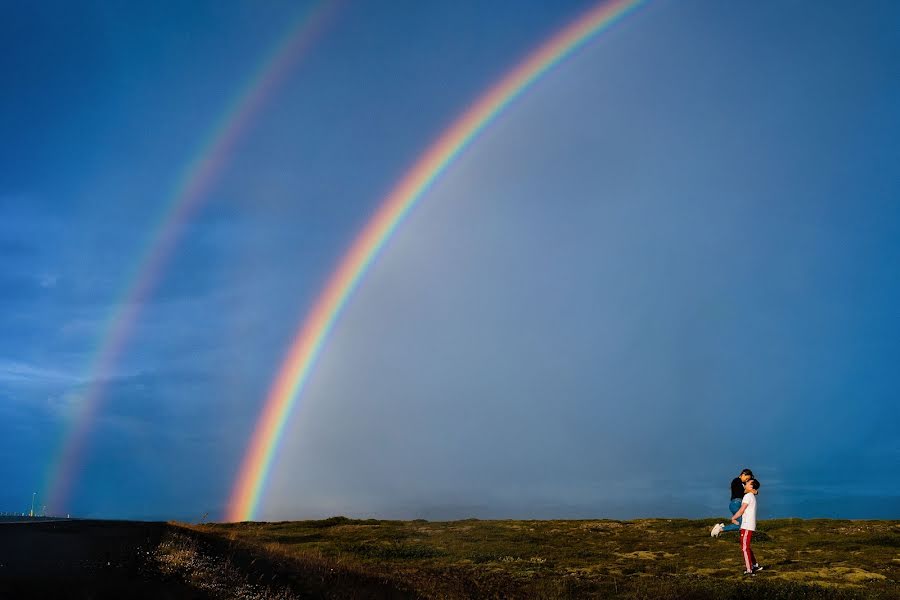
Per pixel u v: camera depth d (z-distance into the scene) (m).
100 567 17.67
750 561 25.22
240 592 17.56
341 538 40.69
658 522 46.84
